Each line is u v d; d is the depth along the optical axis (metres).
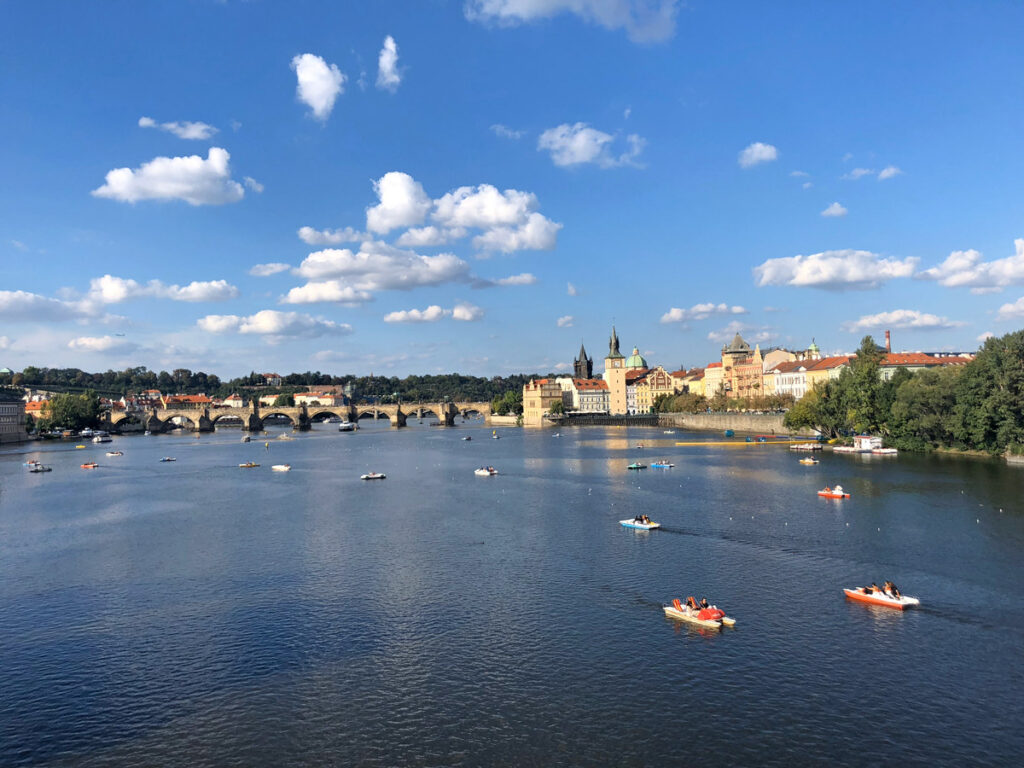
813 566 89.88
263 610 77.56
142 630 72.56
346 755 49.72
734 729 51.84
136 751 50.88
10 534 120.25
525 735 51.59
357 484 178.25
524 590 82.62
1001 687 57.16
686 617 72.19
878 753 48.72
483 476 189.88
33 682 61.53
